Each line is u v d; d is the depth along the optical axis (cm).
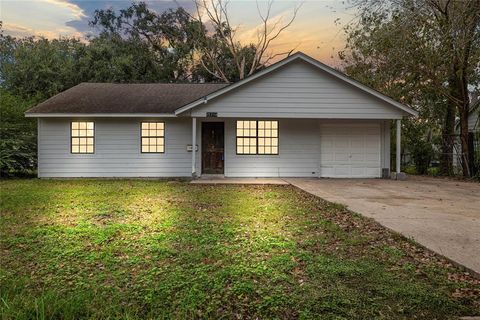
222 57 3375
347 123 1600
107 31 3328
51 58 2875
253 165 1584
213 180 1452
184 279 385
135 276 400
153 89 1811
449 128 1780
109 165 1570
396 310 317
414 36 1589
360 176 1602
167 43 3409
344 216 718
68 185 1297
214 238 545
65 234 574
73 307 320
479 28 1465
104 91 1770
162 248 494
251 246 503
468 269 400
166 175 1580
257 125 1582
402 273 403
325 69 1427
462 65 1526
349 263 431
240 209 796
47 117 1541
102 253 476
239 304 332
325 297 339
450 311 317
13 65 2947
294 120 1595
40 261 452
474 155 1548
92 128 1567
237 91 1443
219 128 1595
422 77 1723
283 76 1449
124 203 883
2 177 1628
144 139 1576
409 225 617
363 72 2080
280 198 979
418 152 1881
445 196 994
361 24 1781
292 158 1593
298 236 563
